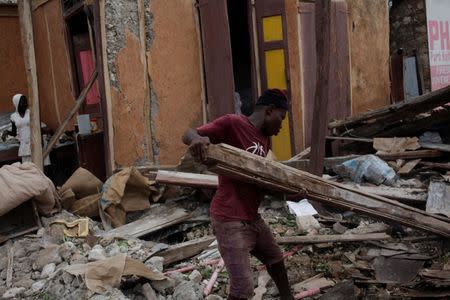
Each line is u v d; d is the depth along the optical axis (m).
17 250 4.66
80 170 6.02
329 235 4.64
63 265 4.34
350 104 8.62
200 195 5.68
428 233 4.32
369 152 7.21
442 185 5.21
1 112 10.33
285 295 3.48
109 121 6.31
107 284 3.62
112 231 5.04
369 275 4.11
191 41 6.93
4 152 8.12
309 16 7.75
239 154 2.88
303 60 7.70
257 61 7.13
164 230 5.23
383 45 9.57
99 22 6.21
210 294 3.89
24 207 5.06
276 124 3.08
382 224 4.89
